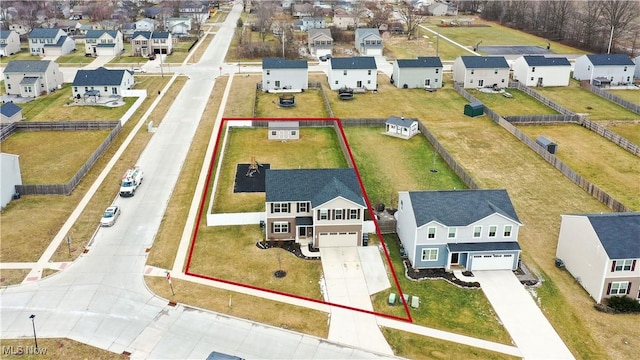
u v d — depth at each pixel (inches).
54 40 5423.2
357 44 5580.7
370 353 1515.7
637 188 2576.3
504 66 4244.6
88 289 1771.7
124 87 4025.6
